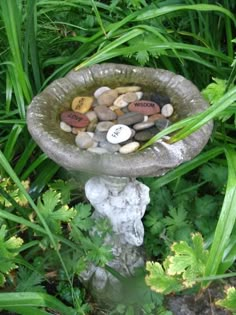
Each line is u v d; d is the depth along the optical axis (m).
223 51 1.88
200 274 1.31
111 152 1.21
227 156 1.46
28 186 1.58
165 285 1.34
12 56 1.65
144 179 1.55
